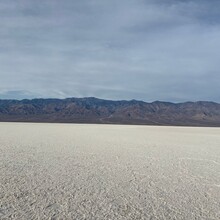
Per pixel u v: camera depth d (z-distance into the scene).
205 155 19.34
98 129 56.66
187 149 22.64
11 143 23.52
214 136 41.69
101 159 16.31
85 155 17.69
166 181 11.66
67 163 14.80
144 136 37.31
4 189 9.86
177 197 9.64
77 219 7.60
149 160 16.55
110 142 26.58
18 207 8.29
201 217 7.96
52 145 22.70
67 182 11.03
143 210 8.39
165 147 23.53
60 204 8.66
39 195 9.40
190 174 13.05
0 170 12.59
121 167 14.16
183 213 8.22
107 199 9.25
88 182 11.13
